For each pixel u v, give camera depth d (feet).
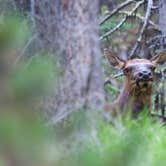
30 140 25.85
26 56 41.11
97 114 38.45
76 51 40.65
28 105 25.84
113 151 31.14
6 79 25.81
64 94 39.58
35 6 44.52
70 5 41.22
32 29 42.68
